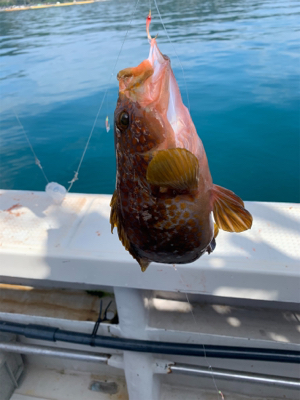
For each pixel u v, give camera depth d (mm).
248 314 493
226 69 1894
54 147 1406
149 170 233
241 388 542
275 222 454
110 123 1523
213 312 500
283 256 400
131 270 418
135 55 2125
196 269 398
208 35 2543
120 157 265
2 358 563
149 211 259
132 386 521
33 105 1716
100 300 532
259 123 1384
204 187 263
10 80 2025
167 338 478
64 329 510
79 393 582
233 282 396
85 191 1190
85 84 1862
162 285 419
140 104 248
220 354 448
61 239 464
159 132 245
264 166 1180
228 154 1245
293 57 1975
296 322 475
